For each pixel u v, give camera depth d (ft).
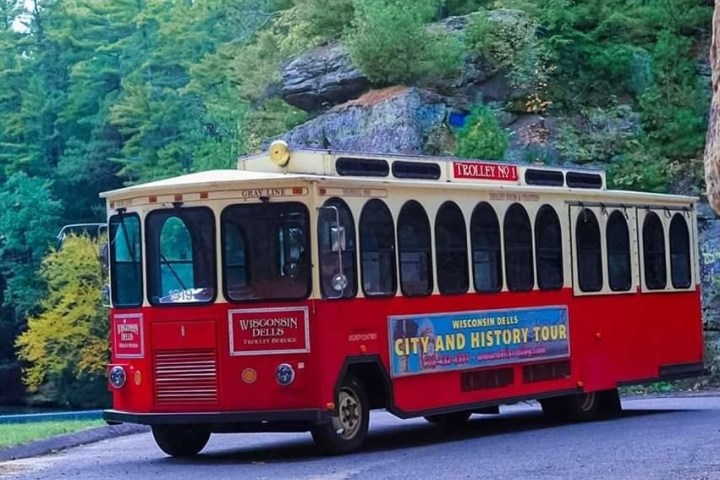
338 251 54.54
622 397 99.40
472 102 119.03
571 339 69.10
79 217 245.45
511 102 120.78
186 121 217.77
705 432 59.31
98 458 59.82
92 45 256.32
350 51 119.24
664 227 77.15
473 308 62.39
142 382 55.67
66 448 67.36
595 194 71.72
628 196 74.18
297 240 54.03
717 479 41.93
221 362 54.24
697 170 119.34
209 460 55.98
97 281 179.52
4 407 211.82
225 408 54.08
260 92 150.00
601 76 126.41
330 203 54.90
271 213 54.29
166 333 55.11
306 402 53.47
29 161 249.14
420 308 59.16
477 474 45.68
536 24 123.44
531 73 120.67
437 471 47.11
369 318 56.24
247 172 57.31
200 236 54.90
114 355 57.11
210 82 209.77
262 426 55.31
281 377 53.47
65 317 179.93
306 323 53.57
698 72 128.47
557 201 68.90
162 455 59.98
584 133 120.57
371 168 58.39
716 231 115.03
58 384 195.21
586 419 71.51
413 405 58.49
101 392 195.00
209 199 54.80
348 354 54.95
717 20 30.99
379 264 57.16
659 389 105.60
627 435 59.67
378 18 118.83
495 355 63.62
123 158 230.27
